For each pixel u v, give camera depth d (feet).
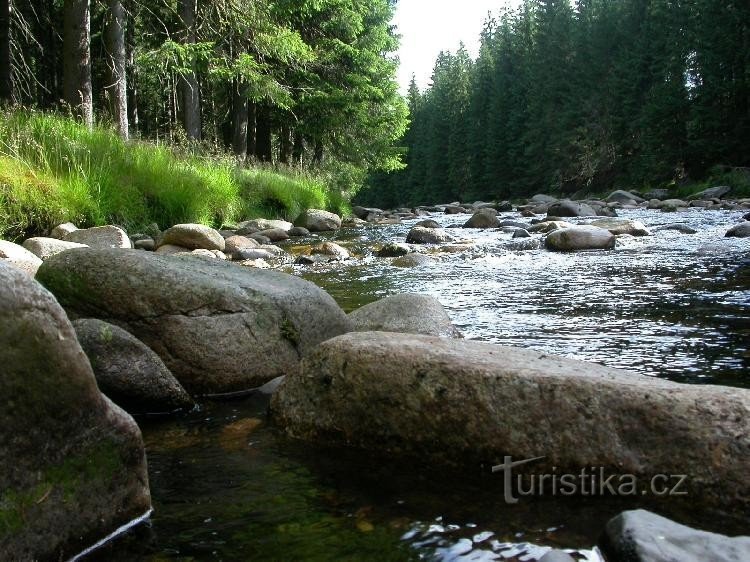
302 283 13.28
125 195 38.09
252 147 87.97
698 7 114.01
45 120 39.09
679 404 7.07
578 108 156.97
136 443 6.64
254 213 52.11
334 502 7.04
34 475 5.73
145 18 68.49
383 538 6.28
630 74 140.46
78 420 6.12
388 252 32.14
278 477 7.72
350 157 96.84
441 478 7.59
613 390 7.36
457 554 5.96
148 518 6.72
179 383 10.78
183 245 32.45
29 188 31.19
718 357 12.32
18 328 5.74
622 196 91.09
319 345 9.27
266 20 65.87
